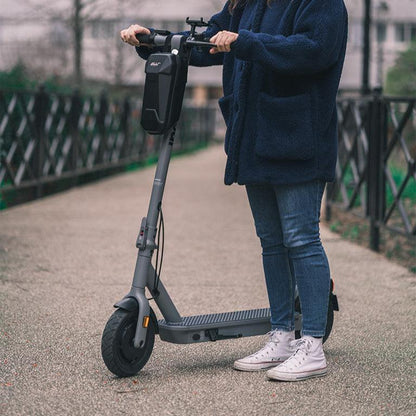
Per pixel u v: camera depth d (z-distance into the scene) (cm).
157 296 353
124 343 339
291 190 340
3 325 434
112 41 2169
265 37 323
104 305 484
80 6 1845
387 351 390
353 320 454
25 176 988
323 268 349
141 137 1617
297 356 346
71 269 592
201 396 322
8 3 2873
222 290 531
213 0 3259
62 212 895
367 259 653
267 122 334
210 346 399
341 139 856
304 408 309
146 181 1299
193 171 1546
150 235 345
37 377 347
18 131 940
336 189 865
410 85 1747
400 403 315
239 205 994
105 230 772
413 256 669
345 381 343
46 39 2111
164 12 3606
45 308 474
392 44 3606
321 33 322
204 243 716
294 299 370
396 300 507
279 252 361
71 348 392
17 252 651
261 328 373
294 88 336
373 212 696
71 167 1162
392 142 665
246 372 355
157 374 352
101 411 305
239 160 344
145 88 339
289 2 341
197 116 2450
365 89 1194
